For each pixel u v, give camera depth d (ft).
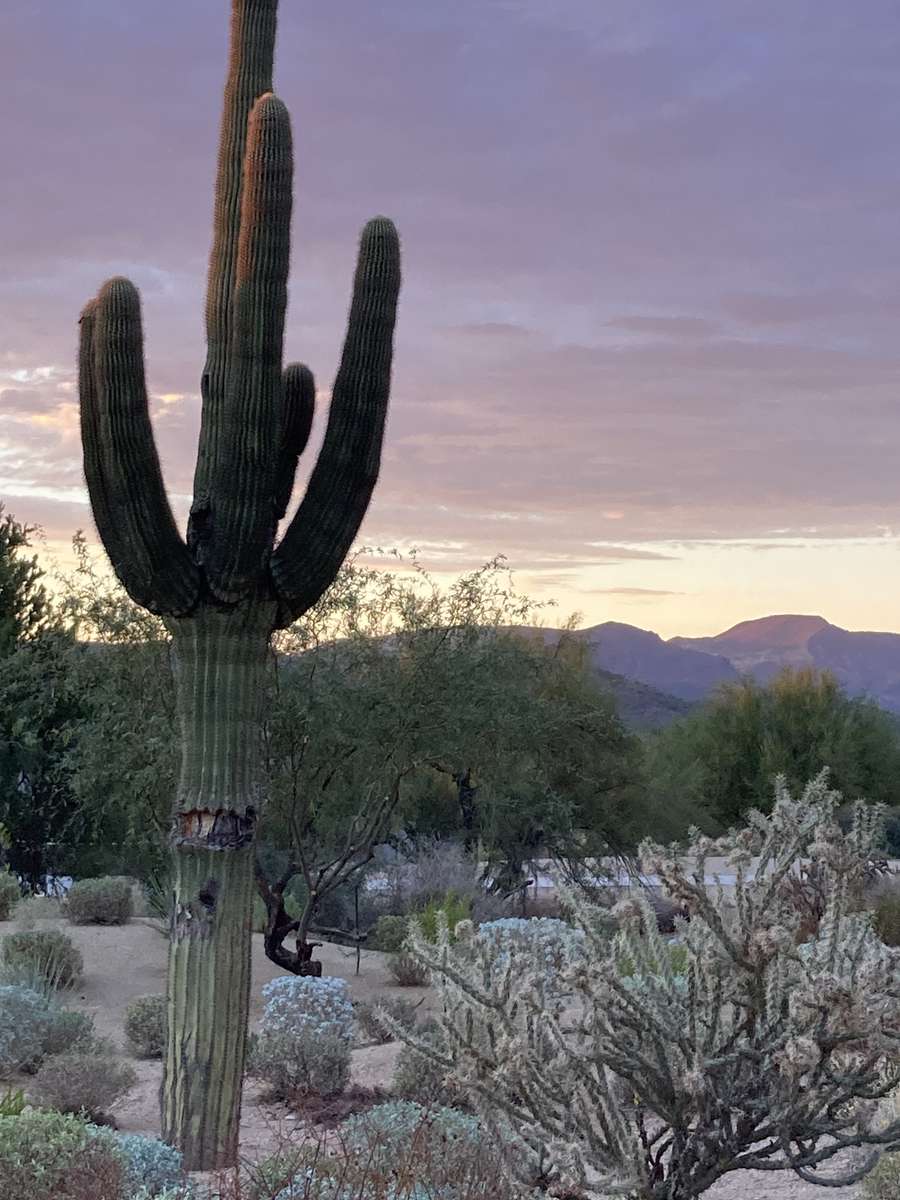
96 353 25.23
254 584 26.02
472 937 16.65
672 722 124.67
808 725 116.67
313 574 26.81
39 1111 22.03
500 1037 15.65
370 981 49.78
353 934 53.57
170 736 47.70
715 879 15.81
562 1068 14.94
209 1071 25.21
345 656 49.49
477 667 49.44
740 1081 14.66
